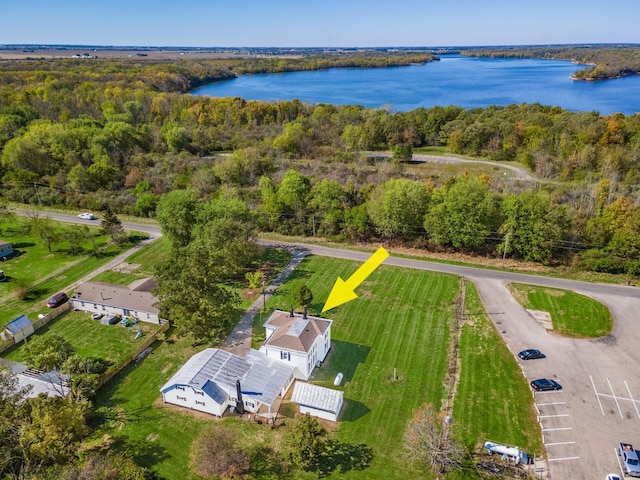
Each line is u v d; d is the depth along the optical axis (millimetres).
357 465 35250
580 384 43250
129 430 38469
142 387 43531
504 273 65500
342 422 39250
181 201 67688
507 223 67875
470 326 52500
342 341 50125
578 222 69125
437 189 77062
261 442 37312
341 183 93750
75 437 35188
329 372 45312
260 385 40875
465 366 45938
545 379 42906
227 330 51906
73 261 70062
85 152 104812
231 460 33500
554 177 96875
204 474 33312
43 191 96438
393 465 35219
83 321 54344
